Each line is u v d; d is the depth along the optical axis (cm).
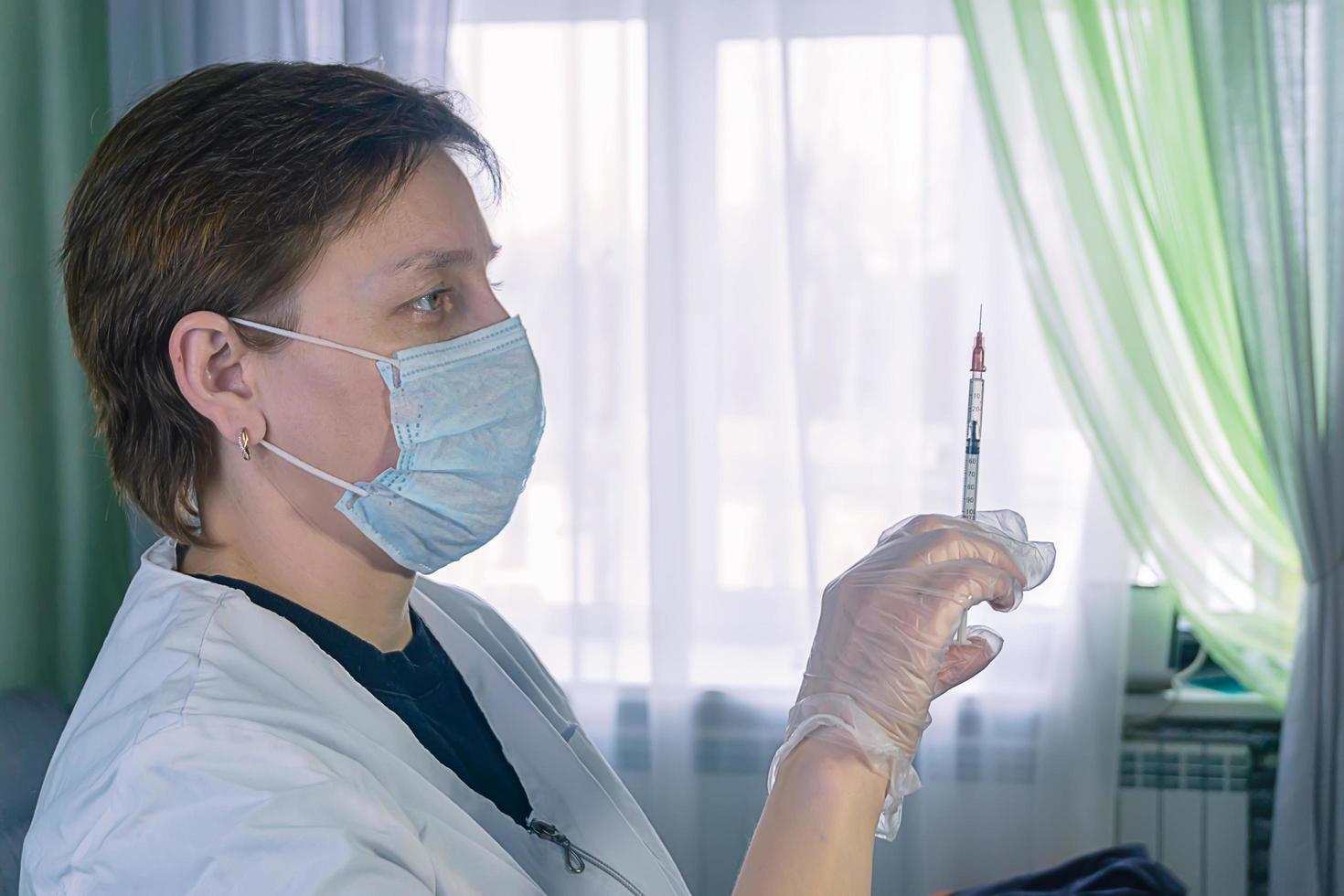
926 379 251
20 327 231
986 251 253
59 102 240
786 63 248
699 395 261
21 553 232
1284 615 250
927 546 79
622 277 257
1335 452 234
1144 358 240
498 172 88
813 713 73
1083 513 253
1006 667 260
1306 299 230
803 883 64
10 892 162
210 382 76
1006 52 242
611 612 262
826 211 252
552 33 257
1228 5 228
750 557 263
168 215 73
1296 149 229
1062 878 223
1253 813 258
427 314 83
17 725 201
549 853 85
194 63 248
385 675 84
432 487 83
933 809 257
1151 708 259
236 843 62
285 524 81
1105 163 242
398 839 65
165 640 71
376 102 77
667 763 259
